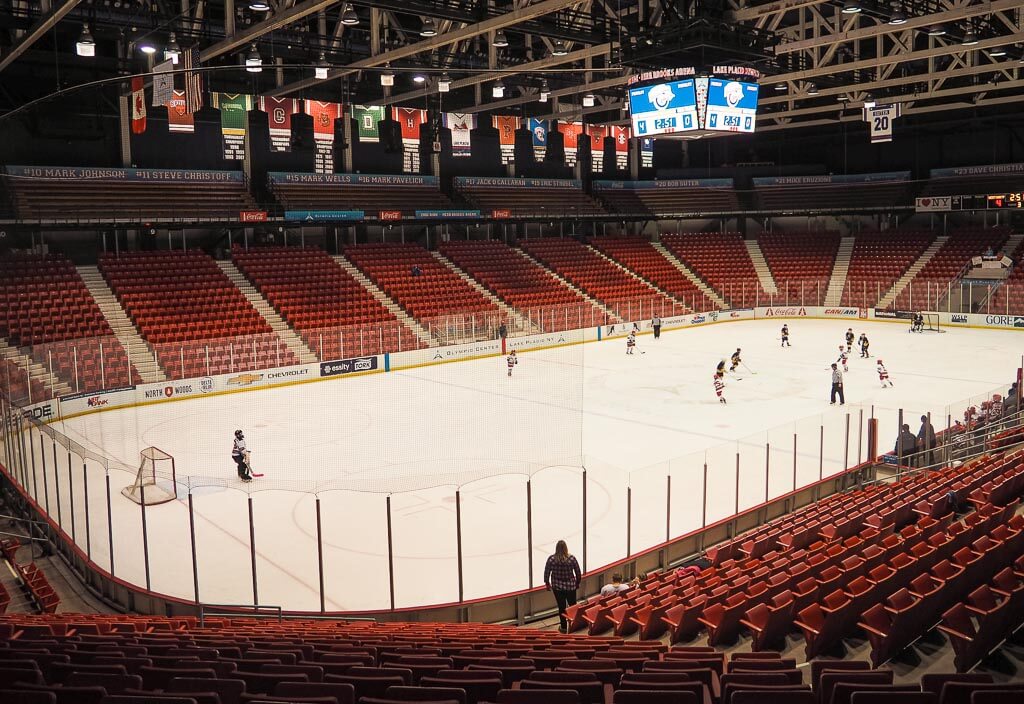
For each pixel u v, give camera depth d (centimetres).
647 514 1878
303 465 2377
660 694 655
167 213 4156
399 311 4403
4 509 2048
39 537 1831
